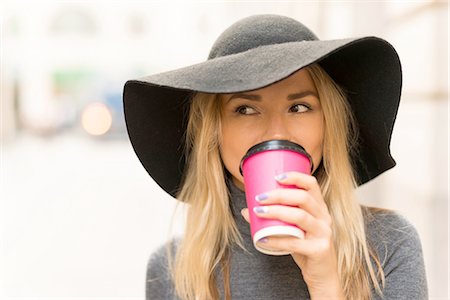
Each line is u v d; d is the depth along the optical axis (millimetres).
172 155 1044
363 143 984
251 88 711
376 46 827
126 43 17547
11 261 3455
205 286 964
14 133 14383
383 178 1978
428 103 1461
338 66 922
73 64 17422
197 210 983
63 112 16562
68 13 17406
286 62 737
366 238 923
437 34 1435
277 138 833
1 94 13953
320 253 752
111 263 3293
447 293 1401
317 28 3234
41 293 2859
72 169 7605
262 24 854
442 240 1420
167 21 14836
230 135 869
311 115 860
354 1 2184
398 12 1802
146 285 1094
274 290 938
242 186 971
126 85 860
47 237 4012
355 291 882
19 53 16875
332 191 908
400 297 872
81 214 4652
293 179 748
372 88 900
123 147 11562
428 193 1438
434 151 1433
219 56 868
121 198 5215
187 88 745
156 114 980
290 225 738
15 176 7176
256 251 955
